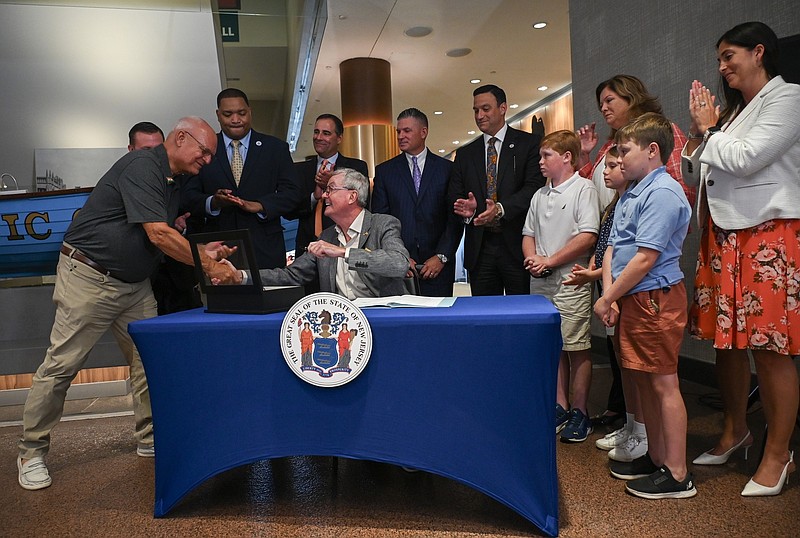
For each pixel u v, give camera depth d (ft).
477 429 6.61
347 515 7.20
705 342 13.38
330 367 6.73
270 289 7.49
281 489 8.11
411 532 6.70
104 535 6.92
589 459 8.97
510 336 6.46
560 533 6.57
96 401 14.47
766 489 7.32
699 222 8.33
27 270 13.80
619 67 15.96
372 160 30.99
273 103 26.68
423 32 27.50
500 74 34.40
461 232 12.48
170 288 12.32
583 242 9.68
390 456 6.77
